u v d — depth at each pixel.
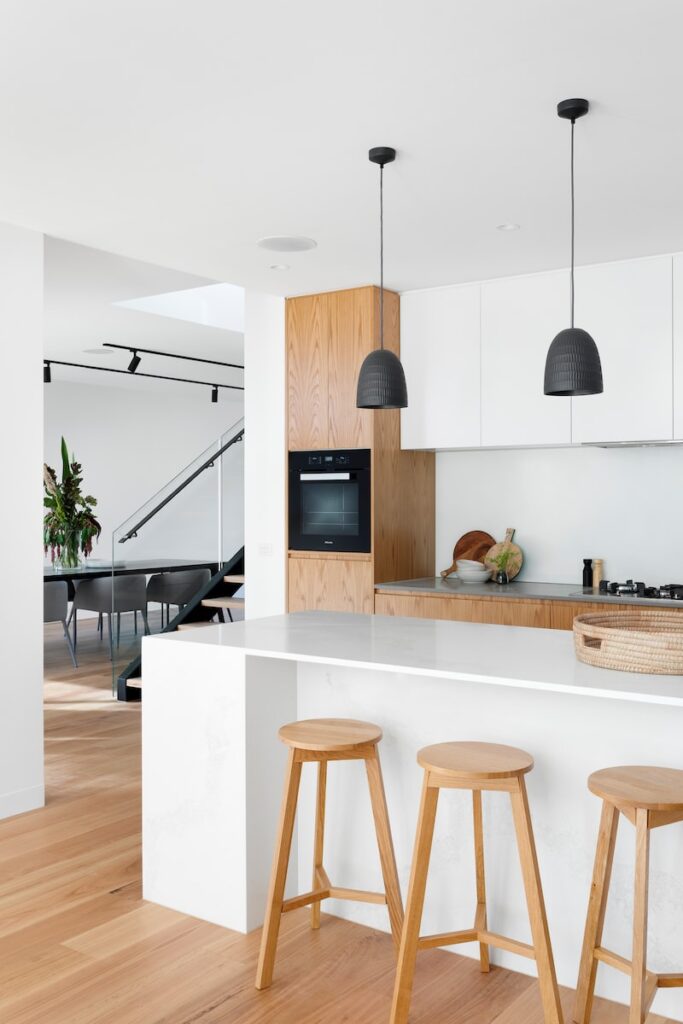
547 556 5.40
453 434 5.29
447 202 3.83
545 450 5.41
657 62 2.62
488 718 2.83
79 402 10.41
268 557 5.85
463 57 2.59
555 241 4.40
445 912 2.91
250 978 2.68
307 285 5.30
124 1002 2.54
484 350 5.16
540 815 2.74
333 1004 2.55
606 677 2.43
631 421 4.69
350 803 3.10
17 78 2.71
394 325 5.45
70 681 6.99
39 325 4.19
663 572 5.00
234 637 3.18
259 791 3.03
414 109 2.94
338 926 3.04
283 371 5.75
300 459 5.57
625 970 2.28
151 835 3.20
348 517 5.38
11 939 2.92
